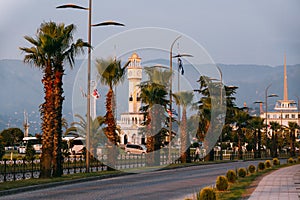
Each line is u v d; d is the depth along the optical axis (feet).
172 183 93.81
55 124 102.83
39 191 77.61
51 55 98.99
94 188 82.99
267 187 83.82
